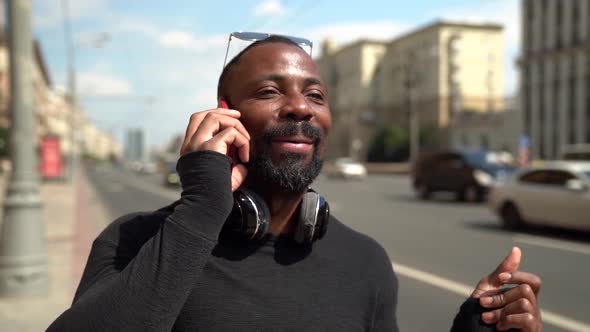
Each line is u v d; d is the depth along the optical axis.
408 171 49.91
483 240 9.23
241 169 1.14
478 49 70.88
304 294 1.17
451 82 70.00
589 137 49.34
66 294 5.28
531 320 1.22
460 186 17.48
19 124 5.43
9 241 5.17
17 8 5.54
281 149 1.19
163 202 17.73
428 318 4.75
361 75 81.56
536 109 54.50
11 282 5.07
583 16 49.84
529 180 10.55
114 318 0.96
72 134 32.38
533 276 1.29
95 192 22.91
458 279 6.22
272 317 1.11
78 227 10.44
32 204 5.27
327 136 1.28
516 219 10.61
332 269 1.24
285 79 1.21
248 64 1.23
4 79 53.94
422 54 73.81
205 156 1.04
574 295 5.52
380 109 82.12
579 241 9.19
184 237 0.99
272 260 1.19
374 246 1.36
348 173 40.50
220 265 1.14
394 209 15.11
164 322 0.97
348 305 1.21
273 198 1.24
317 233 1.23
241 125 1.13
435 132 66.19
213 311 1.09
